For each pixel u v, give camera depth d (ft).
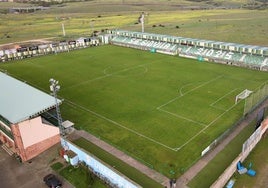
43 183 122.01
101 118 176.65
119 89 224.74
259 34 434.71
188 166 128.26
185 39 331.36
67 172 127.75
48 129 143.33
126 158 135.64
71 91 223.92
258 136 142.51
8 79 184.03
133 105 193.57
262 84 223.10
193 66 279.08
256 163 128.57
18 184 122.42
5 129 144.87
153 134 156.15
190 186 115.75
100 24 593.01
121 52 349.82
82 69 283.38
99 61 310.86
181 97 203.51
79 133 159.53
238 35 434.30
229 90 213.25
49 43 392.88
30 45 394.11
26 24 629.92
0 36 499.51
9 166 134.51
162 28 524.11
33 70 287.28
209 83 229.45
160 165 129.49
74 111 187.32
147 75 256.52
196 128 160.56
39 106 142.41
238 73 252.83
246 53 281.33
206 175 122.11
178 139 150.30
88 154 125.49
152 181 119.03
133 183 107.55
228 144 144.15
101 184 118.93
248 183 116.26
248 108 173.27
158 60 306.35
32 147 138.72
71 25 593.42
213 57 294.25
